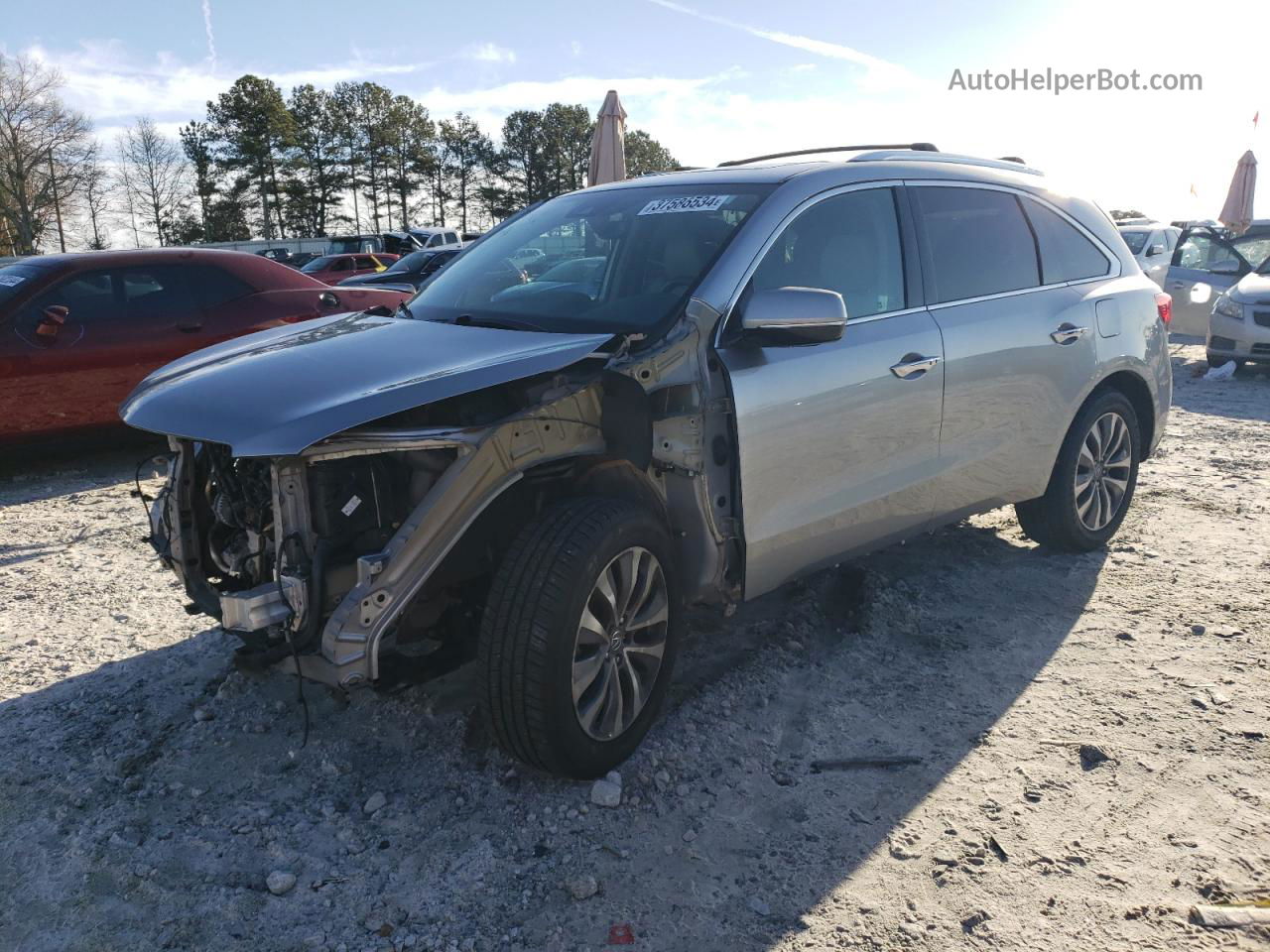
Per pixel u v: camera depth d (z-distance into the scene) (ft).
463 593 9.92
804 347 11.02
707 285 10.52
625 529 9.29
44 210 193.06
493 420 9.20
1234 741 10.26
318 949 7.58
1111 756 10.02
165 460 10.62
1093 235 15.70
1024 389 13.70
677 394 10.27
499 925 7.81
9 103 185.57
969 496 13.42
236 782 9.75
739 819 9.14
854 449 11.53
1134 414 15.97
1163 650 12.44
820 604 13.92
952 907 7.92
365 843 8.83
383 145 251.80
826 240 11.77
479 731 10.56
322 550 8.54
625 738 9.71
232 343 11.51
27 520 19.08
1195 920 7.68
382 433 8.46
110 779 9.78
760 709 11.09
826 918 7.84
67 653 12.71
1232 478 20.67
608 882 8.31
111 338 23.22
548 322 10.90
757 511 10.59
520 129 272.31
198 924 7.83
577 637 8.96
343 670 8.30
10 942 7.64
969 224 13.62
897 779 9.73
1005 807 9.23
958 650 12.55
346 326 11.66
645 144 327.47
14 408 22.09
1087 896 7.99
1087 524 15.61
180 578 10.62
